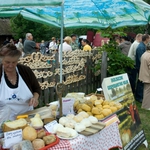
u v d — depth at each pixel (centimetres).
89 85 646
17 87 251
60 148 199
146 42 630
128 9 289
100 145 244
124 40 735
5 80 247
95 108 278
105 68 580
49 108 270
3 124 201
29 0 177
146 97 565
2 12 341
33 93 276
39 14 312
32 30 2595
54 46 1275
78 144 212
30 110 273
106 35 560
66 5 271
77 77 589
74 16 273
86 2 270
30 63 455
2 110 226
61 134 218
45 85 493
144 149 376
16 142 190
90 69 639
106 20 279
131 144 324
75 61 575
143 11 293
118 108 313
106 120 270
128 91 367
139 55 624
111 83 336
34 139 195
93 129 234
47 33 2630
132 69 648
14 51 235
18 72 257
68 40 631
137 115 369
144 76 550
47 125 231
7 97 248
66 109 269
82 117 252
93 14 274
